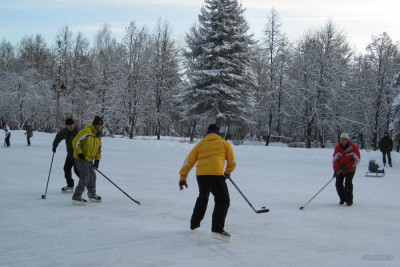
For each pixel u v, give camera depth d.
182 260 3.79
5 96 39.91
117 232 4.88
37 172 11.40
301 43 36.28
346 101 33.88
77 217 5.76
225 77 32.66
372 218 6.33
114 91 37.72
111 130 42.53
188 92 33.38
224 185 4.75
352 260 3.96
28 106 40.44
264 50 36.53
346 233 5.23
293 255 4.08
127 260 3.75
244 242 4.58
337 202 7.93
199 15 33.91
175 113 41.22
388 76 33.69
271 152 21.86
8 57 51.28
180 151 23.25
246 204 7.37
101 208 6.55
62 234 4.72
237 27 33.06
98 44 48.62
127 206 6.81
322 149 21.78
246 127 36.25
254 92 34.72
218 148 4.85
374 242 4.77
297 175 12.78
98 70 41.31
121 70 38.25
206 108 33.34
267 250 4.25
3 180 9.60
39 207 6.47
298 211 6.82
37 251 4.00
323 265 3.76
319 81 34.03
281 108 35.88
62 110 41.50
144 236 4.71
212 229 4.62
